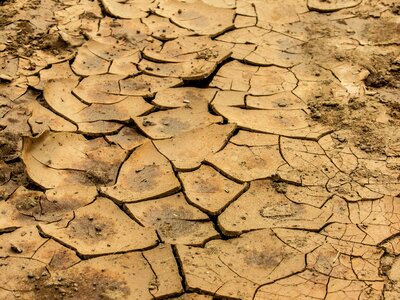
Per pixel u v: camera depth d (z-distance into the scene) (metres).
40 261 0.78
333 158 0.94
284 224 0.83
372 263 0.78
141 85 1.08
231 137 0.98
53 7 1.31
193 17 1.27
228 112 1.02
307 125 1.00
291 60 1.16
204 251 0.80
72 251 0.79
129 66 1.13
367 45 1.20
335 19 1.28
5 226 0.82
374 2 1.34
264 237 0.82
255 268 0.78
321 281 0.76
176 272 0.77
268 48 1.19
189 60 1.14
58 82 1.08
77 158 0.94
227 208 0.86
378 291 0.75
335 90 1.08
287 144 0.96
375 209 0.86
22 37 1.20
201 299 0.74
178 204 0.87
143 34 1.22
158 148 0.95
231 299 0.74
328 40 1.22
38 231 0.82
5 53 1.16
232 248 0.80
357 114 1.03
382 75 1.12
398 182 0.90
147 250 0.80
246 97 1.06
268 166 0.92
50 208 0.86
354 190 0.88
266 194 0.88
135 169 0.92
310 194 0.88
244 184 0.89
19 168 0.92
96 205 0.86
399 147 0.96
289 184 0.90
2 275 0.76
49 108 1.03
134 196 0.87
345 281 0.76
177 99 1.05
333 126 1.00
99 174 0.91
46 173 0.91
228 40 1.21
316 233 0.82
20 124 1.00
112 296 0.74
